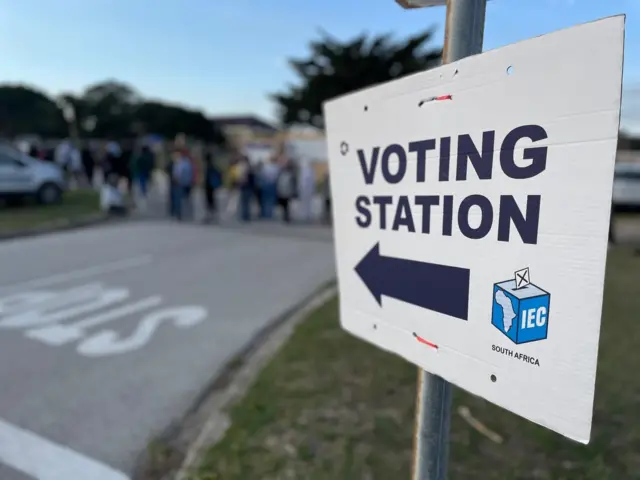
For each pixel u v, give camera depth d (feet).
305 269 26.18
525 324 3.95
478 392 4.44
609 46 3.23
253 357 14.80
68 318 18.07
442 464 5.23
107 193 44.91
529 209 3.84
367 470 8.95
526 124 3.79
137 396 12.30
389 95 5.17
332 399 11.62
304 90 109.40
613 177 3.29
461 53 4.44
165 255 29.32
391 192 5.32
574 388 3.64
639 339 15.01
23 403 11.88
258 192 45.91
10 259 27.78
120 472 9.36
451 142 4.49
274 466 9.14
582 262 3.52
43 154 70.74
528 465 9.06
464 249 4.48
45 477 9.19
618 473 8.77
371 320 5.87
